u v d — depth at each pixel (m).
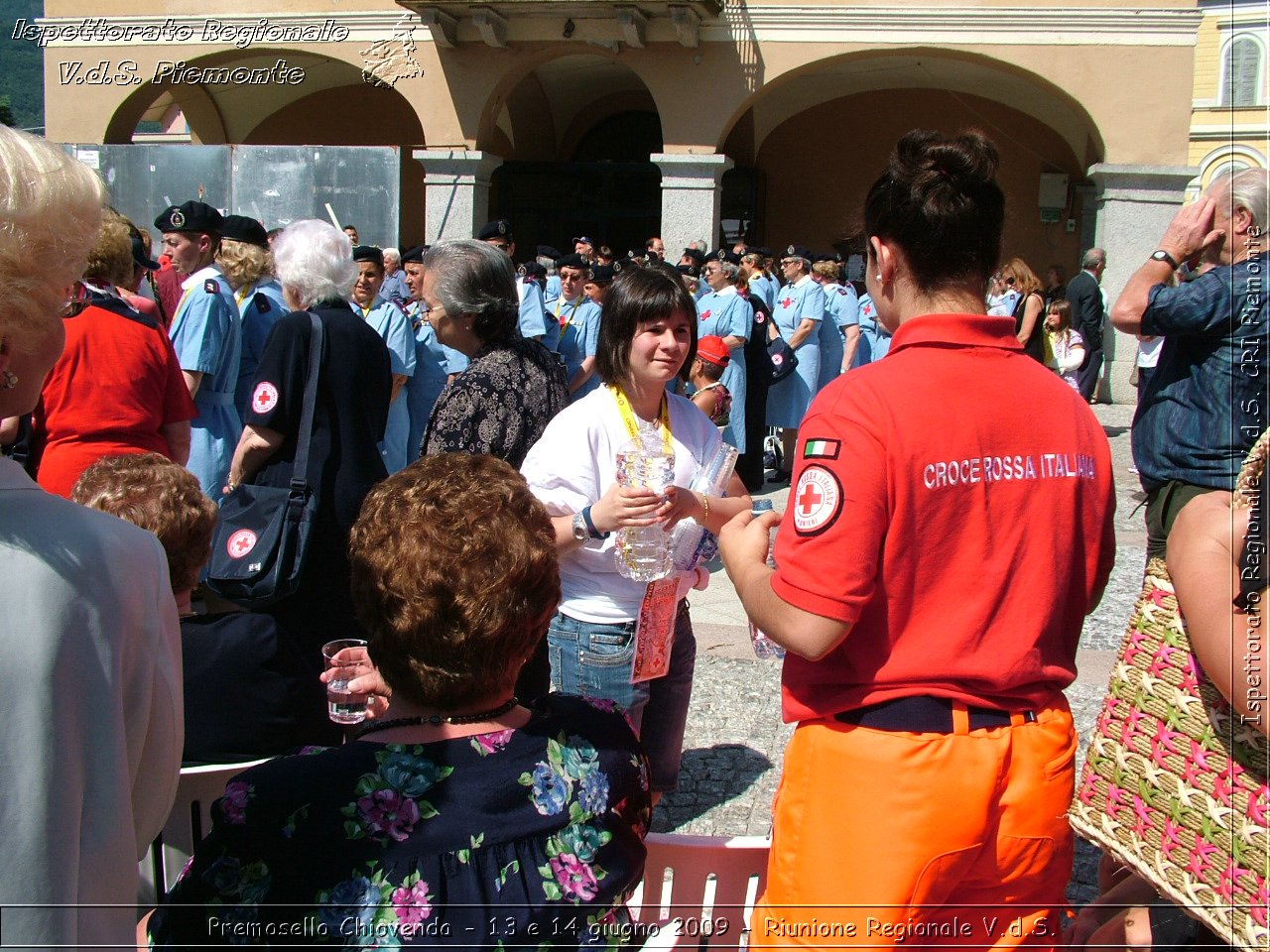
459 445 2.86
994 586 1.64
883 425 1.61
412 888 1.38
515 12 13.96
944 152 1.72
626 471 2.48
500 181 19.27
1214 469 2.80
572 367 9.30
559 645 2.75
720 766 3.90
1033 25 13.47
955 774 1.62
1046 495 1.67
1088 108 13.51
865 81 17.94
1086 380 13.00
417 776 1.43
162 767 1.49
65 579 1.30
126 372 3.55
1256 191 2.55
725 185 18.78
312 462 3.36
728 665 4.92
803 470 1.65
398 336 6.52
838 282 10.55
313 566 3.40
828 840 1.66
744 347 8.77
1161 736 1.57
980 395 1.65
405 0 13.67
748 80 14.15
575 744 1.53
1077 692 4.53
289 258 3.49
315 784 1.41
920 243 1.72
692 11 13.55
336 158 13.62
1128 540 7.20
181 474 2.42
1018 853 1.67
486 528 1.47
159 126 22.83
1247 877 1.45
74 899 1.29
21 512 1.31
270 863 1.38
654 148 19.97
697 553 2.74
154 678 1.44
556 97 19.30
